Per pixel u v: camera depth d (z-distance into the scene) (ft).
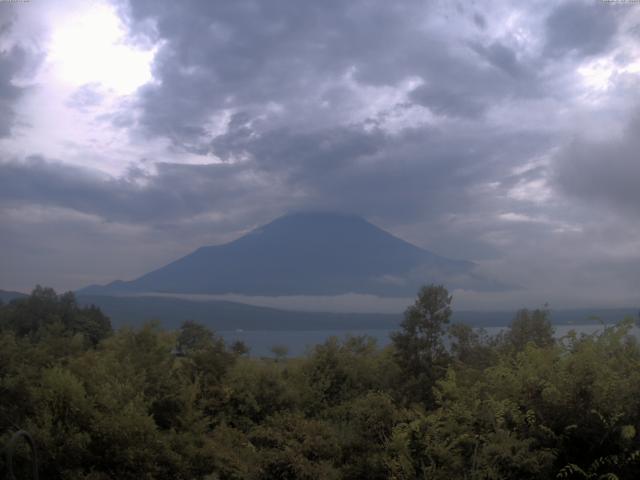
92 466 26.02
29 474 23.85
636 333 23.76
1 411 25.36
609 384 19.84
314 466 25.22
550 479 19.70
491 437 20.51
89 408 27.20
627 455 19.38
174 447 30.12
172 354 43.01
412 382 36.27
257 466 26.48
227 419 37.93
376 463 24.00
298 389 42.09
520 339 35.88
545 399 20.35
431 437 22.79
